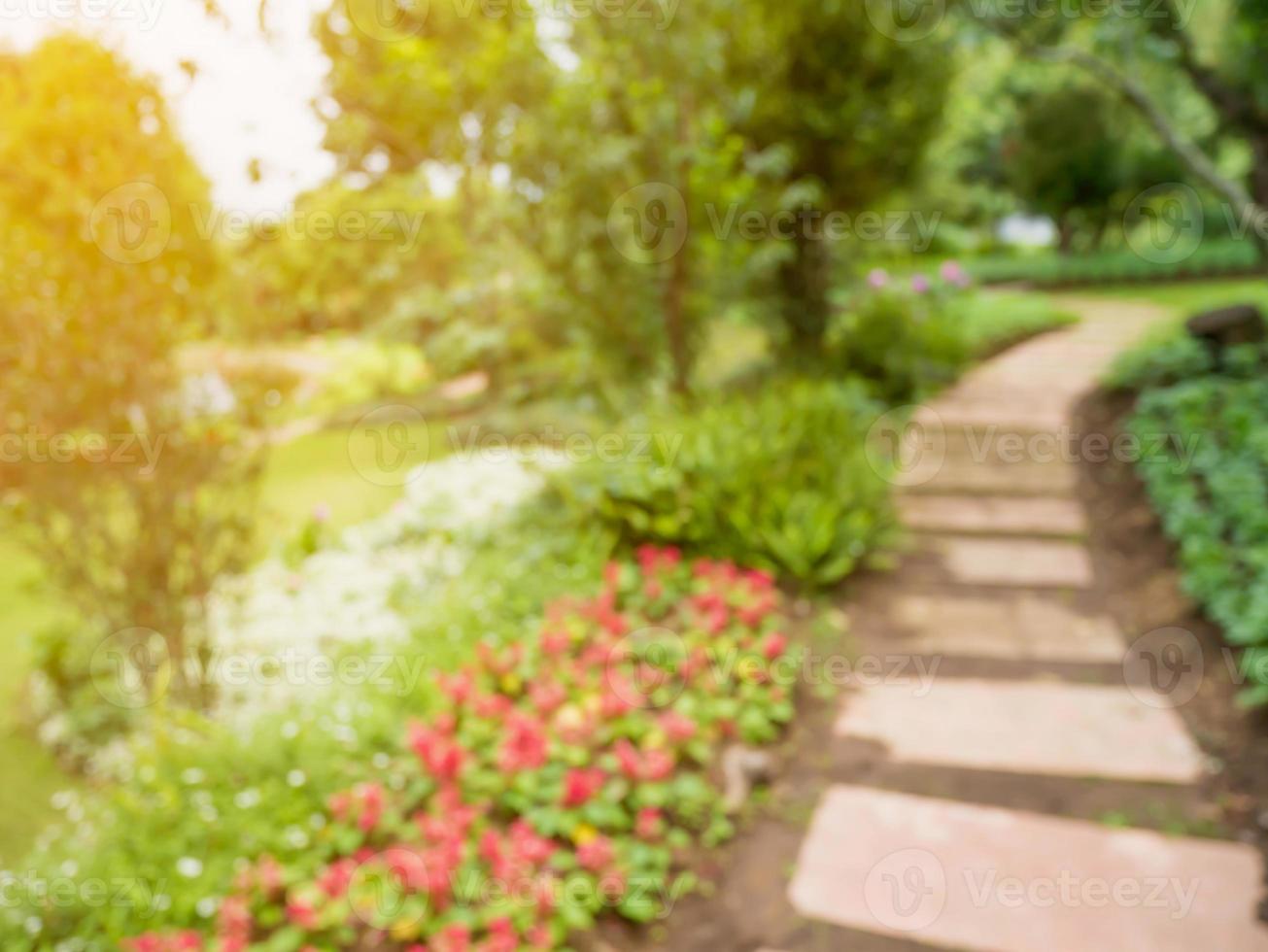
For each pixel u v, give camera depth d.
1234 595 3.85
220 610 4.52
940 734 3.42
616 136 5.54
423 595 4.76
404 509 5.76
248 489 3.89
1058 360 8.77
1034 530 5.09
